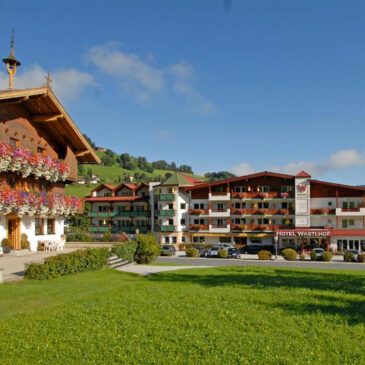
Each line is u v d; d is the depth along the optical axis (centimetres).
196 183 7100
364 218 5712
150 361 776
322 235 5447
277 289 1439
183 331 930
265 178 6194
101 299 1267
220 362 763
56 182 3136
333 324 965
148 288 1487
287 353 796
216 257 4650
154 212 6969
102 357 804
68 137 2992
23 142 2592
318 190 5900
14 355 825
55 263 1775
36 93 2353
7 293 1354
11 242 2595
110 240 5925
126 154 18525
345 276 1942
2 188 2248
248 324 977
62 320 1037
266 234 5981
